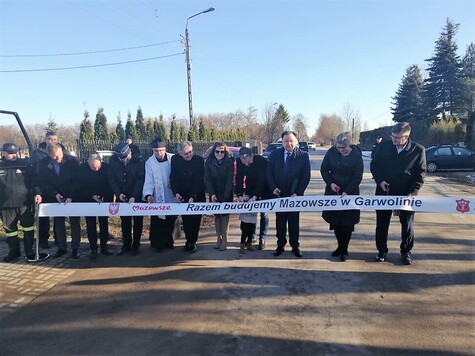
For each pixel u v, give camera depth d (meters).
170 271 5.07
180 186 5.75
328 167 5.29
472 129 24.94
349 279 4.68
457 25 40.84
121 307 4.07
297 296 4.23
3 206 5.46
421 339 3.33
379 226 5.19
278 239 5.59
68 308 4.07
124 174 5.75
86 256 5.82
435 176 16.92
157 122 29.36
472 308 3.89
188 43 24.16
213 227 7.77
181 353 3.19
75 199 5.70
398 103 50.34
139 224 5.79
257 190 5.63
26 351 3.27
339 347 3.23
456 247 5.86
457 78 40.31
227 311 3.91
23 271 5.19
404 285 4.47
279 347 3.25
